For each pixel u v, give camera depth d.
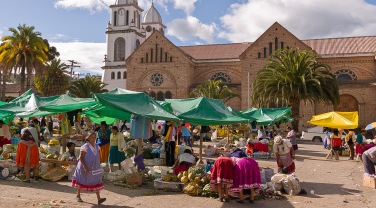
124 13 81.88
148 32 99.19
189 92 63.16
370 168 13.87
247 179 10.57
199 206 10.18
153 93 64.62
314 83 39.00
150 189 12.42
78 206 9.81
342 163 21.27
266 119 25.11
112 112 18.22
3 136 18.03
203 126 17.28
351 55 57.09
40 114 19.03
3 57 48.22
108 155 15.83
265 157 23.00
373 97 53.66
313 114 55.31
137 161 14.16
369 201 11.32
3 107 18.09
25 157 12.94
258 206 10.40
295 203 10.87
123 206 9.94
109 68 79.69
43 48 50.53
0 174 13.62
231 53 68.50
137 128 14.20
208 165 13.62
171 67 63.72
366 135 38.84
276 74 39.72
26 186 12.34
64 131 18.36
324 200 11.37
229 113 16.78
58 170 13.69
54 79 63.75
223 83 61.31
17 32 48.69
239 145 25.69
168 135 17.61
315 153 27.00
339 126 22.88
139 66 65.62
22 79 48.72
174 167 13.72
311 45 63.62
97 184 10.05
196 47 72.75
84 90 60.19
